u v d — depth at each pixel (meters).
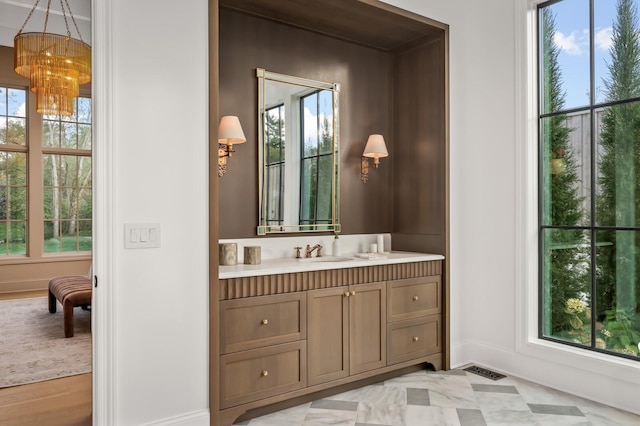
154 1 2.25
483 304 3.46
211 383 2.38
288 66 3.30
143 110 2.22
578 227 2.97
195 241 2.36
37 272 6.61
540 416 2.58
